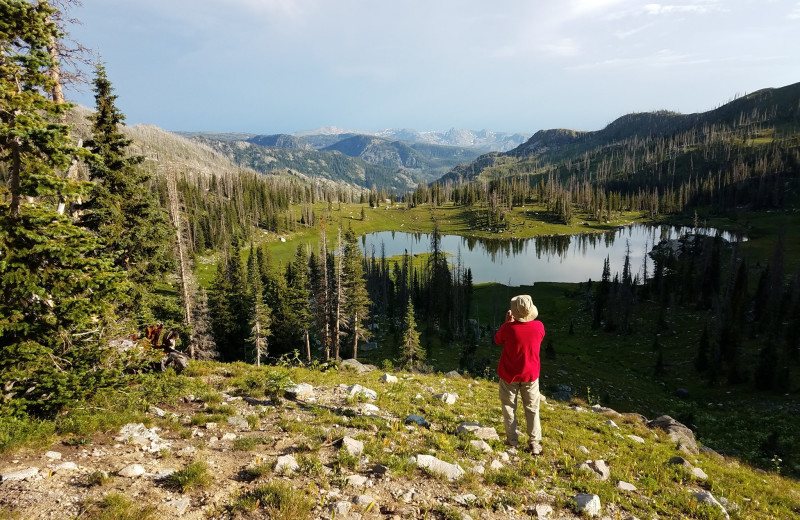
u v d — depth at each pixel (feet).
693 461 38.73
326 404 36.29
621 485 26.02
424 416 35.83
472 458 25.77
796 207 577.02
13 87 26.45
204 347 154.71
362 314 188.96
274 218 599.57
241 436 26.40
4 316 24.21
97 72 62.95
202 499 17.40
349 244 187.83
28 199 27.48
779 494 34.60
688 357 208.23
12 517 14.62
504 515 19.19
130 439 23.71
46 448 21.20
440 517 17.88
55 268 26.27
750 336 217.15
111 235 61.46
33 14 27.50
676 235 604.90
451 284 303.89
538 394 28.09
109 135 63.93
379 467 21.70
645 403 149.79
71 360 27.25
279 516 16.08
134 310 60.23
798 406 133.80
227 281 213.05
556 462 27.94
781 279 262.67
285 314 210.38
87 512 15.61
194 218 414.00
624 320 266.77
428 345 234.58
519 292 381.19
